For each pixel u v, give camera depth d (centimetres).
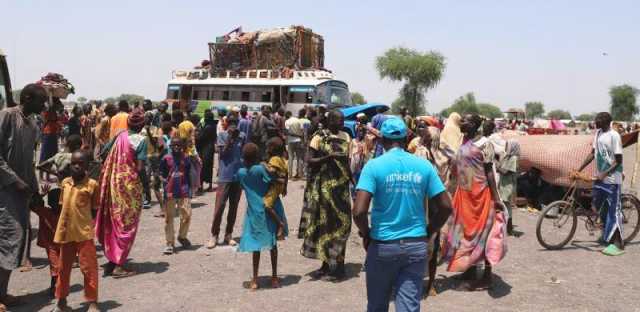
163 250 731
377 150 884
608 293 570
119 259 605
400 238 350
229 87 2614
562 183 1037
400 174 356
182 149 724
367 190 353
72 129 1261
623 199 816
